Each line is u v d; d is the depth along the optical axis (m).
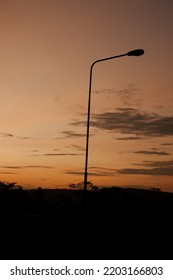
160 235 27.81
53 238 26.48
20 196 51.44
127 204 51.59
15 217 37.69
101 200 55.75
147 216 46.88
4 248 16.97
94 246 20.81
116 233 29.61
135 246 22.83
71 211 48.50
